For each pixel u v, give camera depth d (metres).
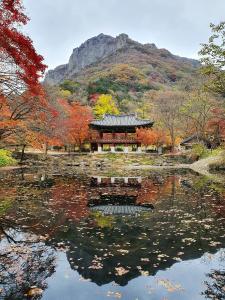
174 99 50.88
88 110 56.28
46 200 13.45
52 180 21.67
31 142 30.48
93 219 10.07
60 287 5.40
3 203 12.61
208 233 8.41
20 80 11.51
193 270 6.08
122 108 87.06
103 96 78.25
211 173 27.70
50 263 6.36
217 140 44.09
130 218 10.23
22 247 7.32
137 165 40.31
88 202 13.13
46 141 34.03
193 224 9.38
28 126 28.00
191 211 11.30
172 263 6.40
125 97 100.56
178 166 38.81
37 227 9.05
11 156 39.31
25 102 19.88
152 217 10.37
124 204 12.73
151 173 28.86
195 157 42.75
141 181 21.70
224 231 8.60
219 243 7.58
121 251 7.02
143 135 50.41
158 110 52.75
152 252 6.98
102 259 6.59
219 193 15.62
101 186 18.69
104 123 50.59
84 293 5.20
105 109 75.19
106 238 7.99
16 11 9.18
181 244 7.50
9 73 10.66
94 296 5.11
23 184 18.94
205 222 9.64
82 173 28.36
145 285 5.48
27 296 5.08
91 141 51.19
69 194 15.27
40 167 34.28
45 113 25.64
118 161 42.62
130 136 58.06
